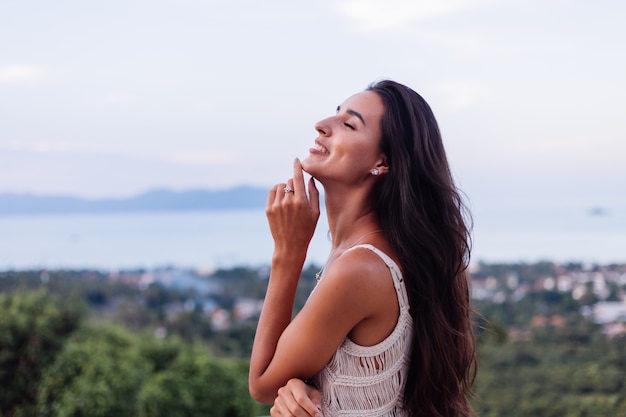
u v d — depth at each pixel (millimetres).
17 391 5312
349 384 1367
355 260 1328
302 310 1339
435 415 1422
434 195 1436
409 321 1387
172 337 6449
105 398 5215
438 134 1463
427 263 1410
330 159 1422
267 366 1386
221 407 5930
